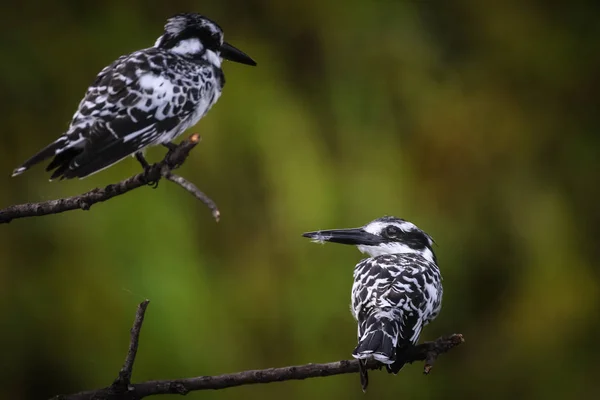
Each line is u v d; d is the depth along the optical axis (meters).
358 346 7.08
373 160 12.56
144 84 8.41
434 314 8.25
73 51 12.94
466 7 14.36
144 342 11.63
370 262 8.34
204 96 8.78
